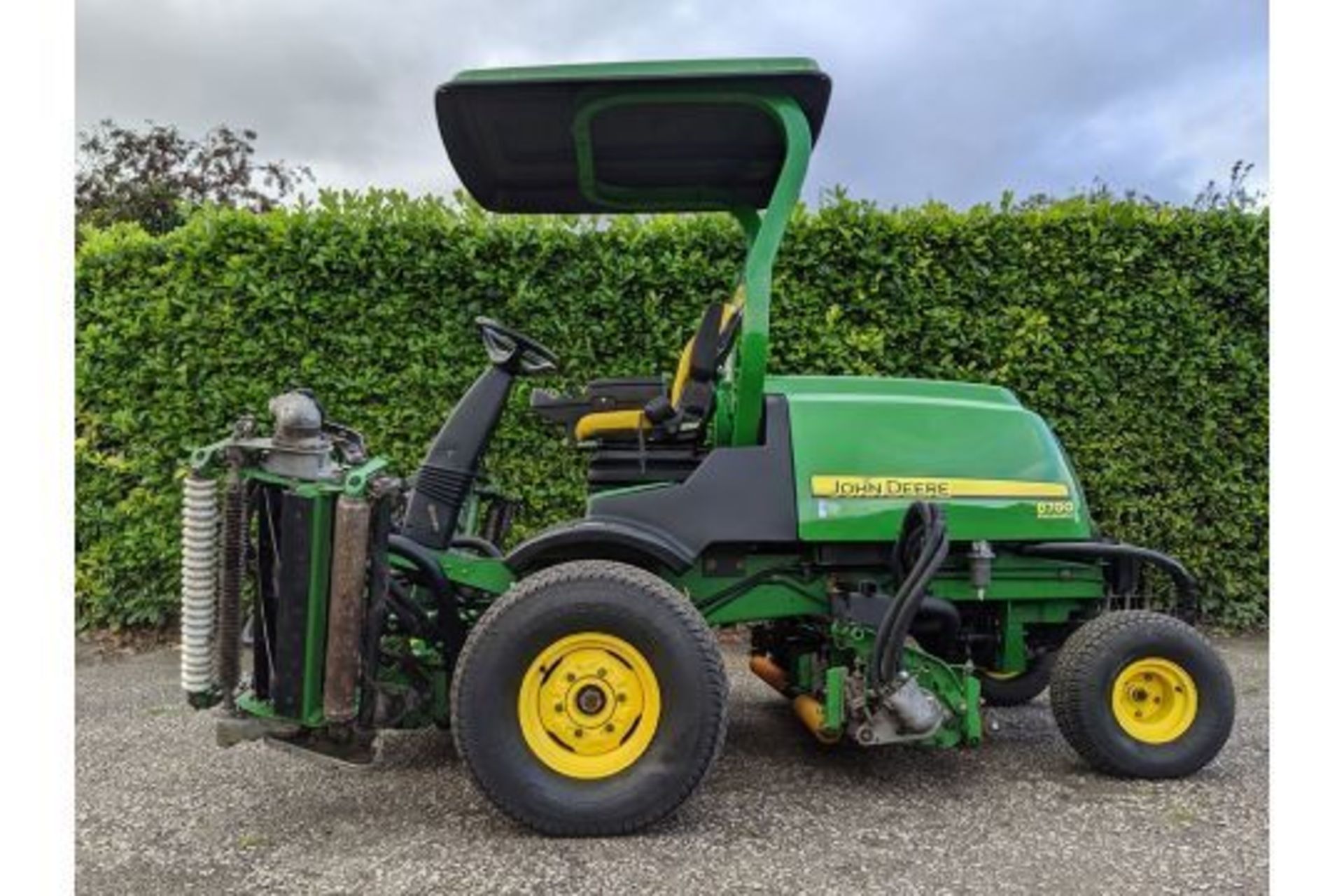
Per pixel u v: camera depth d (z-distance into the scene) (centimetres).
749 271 317
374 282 514
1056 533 342
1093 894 244
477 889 244
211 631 278
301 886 246
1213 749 325
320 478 277
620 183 383
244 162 1519
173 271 516
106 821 288
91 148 1470
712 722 277
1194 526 546
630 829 276
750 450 325
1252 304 544
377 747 358
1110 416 537
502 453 523
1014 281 529
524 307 518
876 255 520
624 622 278
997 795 313
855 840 276
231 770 333
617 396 372
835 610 325
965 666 325
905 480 330
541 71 301
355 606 272
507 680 275
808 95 311
